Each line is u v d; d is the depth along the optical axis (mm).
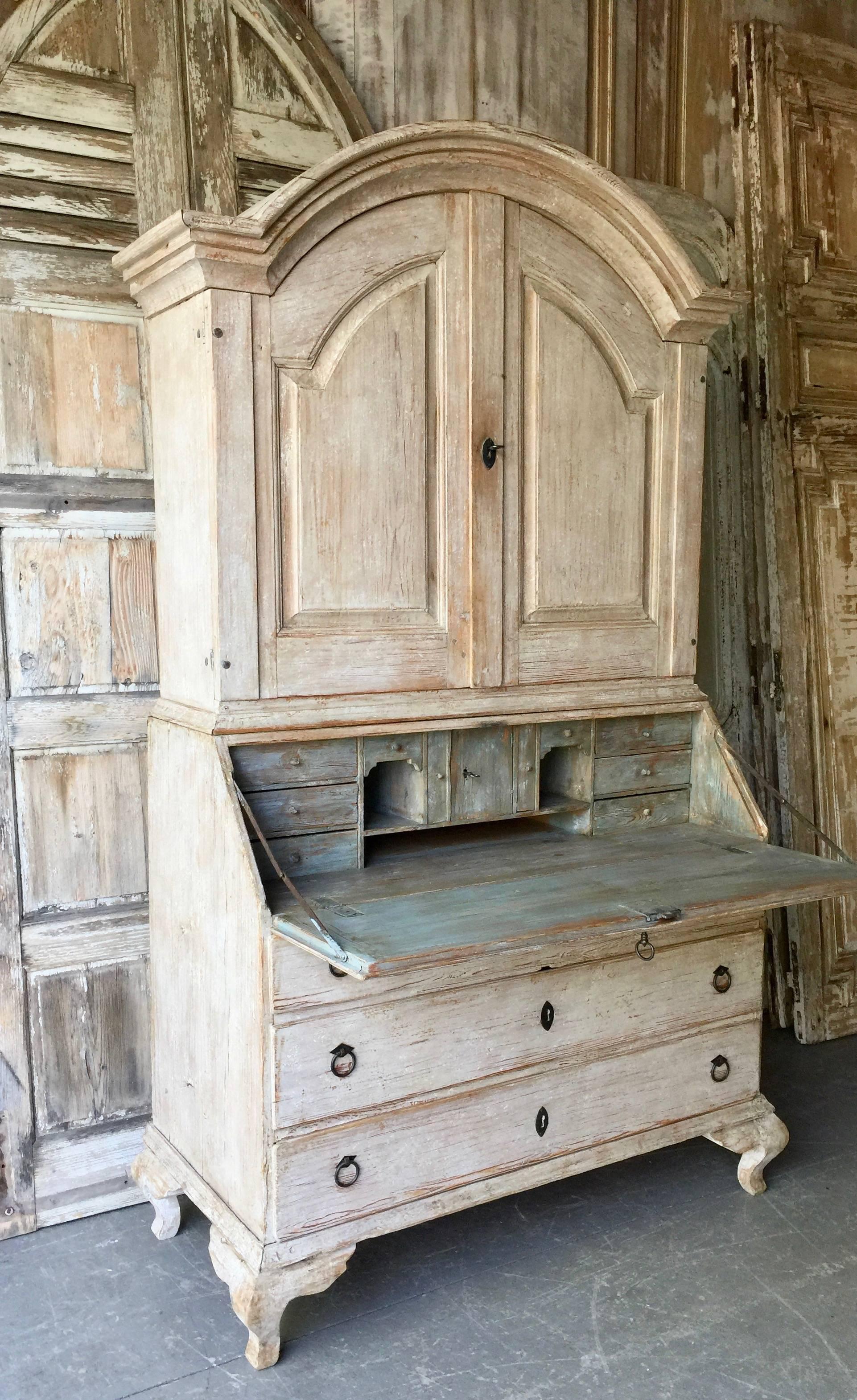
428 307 2322
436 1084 2158
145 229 2510
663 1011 2477
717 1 3457
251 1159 2061
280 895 2123
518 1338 2127
